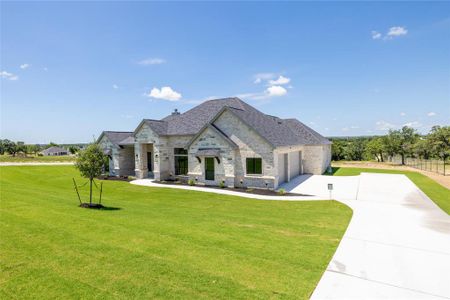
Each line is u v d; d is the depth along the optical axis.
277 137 24.80
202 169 24.59
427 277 6.99
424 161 47.38
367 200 17.42
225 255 7.79
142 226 10.32
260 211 14.66
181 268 6.84
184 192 21.11
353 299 5.90
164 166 27.89
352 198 18.11
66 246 8.00
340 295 6.03
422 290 6.37
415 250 8.79
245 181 22.88
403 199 17.64
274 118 35.19
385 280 6.79
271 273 6.82
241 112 24.62
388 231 10.78
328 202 16.98
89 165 13.95
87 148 14.39
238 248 8.38
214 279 6.36
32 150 106.00
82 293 5.61
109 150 31.80
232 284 6.17
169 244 8.47
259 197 18.98
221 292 5.80
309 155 33.09
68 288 5.79
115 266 6.84
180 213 13.60
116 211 13.10
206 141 24.22
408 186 22.91
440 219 12.62
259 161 22.42
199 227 10.60
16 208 12.27
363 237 10.00
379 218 12.89
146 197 19.19
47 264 6.84
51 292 5.63
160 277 6.35
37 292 5.62
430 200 17.22
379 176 30.25
